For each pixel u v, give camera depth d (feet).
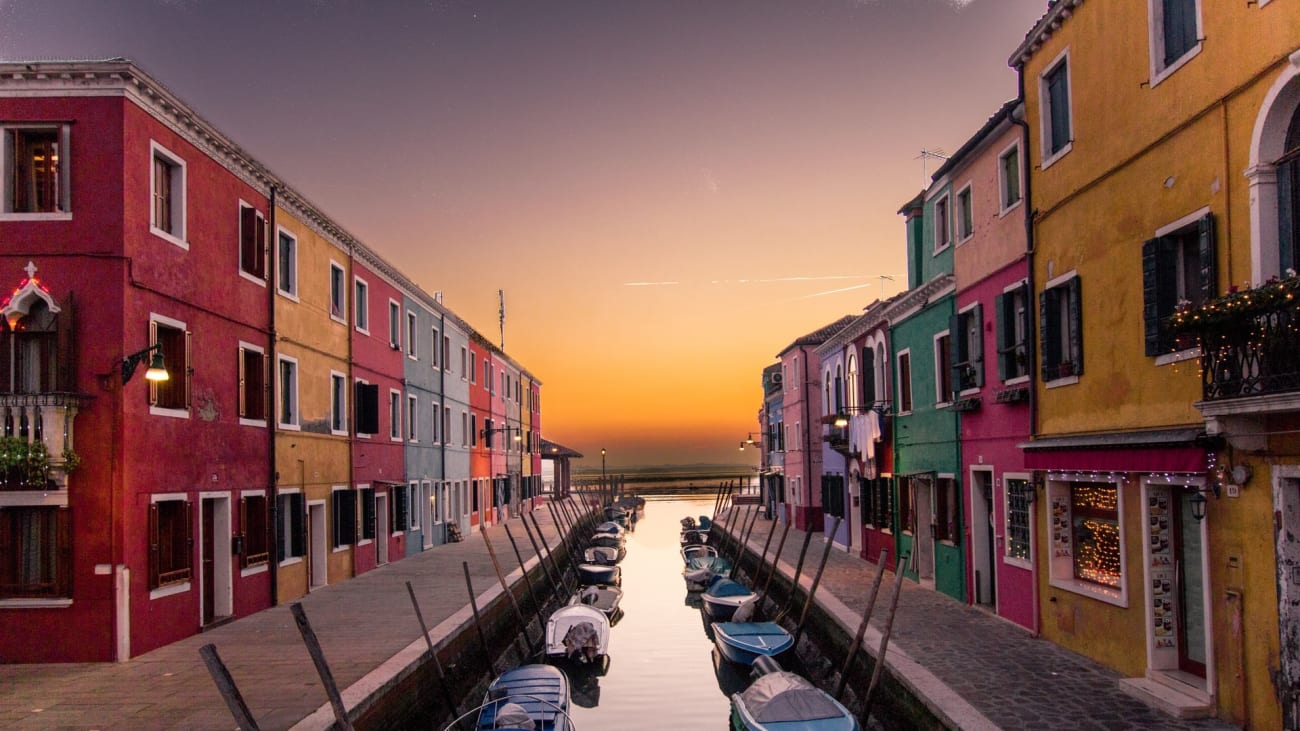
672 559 117.08
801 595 57.36
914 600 50.21
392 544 78.43
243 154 49.21
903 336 61.31
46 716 29.63
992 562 47.60
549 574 80.28
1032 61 40.14
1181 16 29.35
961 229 50.72
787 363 113.50
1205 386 25.35
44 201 39.73
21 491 37.55
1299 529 23.91
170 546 42.57
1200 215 27.78
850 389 78.89
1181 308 26.35
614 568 88.48
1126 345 32.24
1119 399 32.71
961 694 29.84
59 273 38.65
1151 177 30.66
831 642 46.21
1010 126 42.70
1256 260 25.14
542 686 39.96
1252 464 25.21
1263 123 24.97
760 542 90.22
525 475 156.56
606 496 222.48
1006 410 43.37
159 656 38.63
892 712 33.94
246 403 51.39
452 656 43.37
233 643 41.39
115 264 38.73
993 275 45.06
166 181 43.60
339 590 59.72
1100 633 33.96
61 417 37.45
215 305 46.88
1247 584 25.44
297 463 57.31
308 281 60.44
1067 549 37.93
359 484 69.92
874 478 68.54
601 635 54.85
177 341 43.52
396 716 34.42
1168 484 30.07
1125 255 32.35
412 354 87.71
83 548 37.83
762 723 32.60
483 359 122.83
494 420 129.59
